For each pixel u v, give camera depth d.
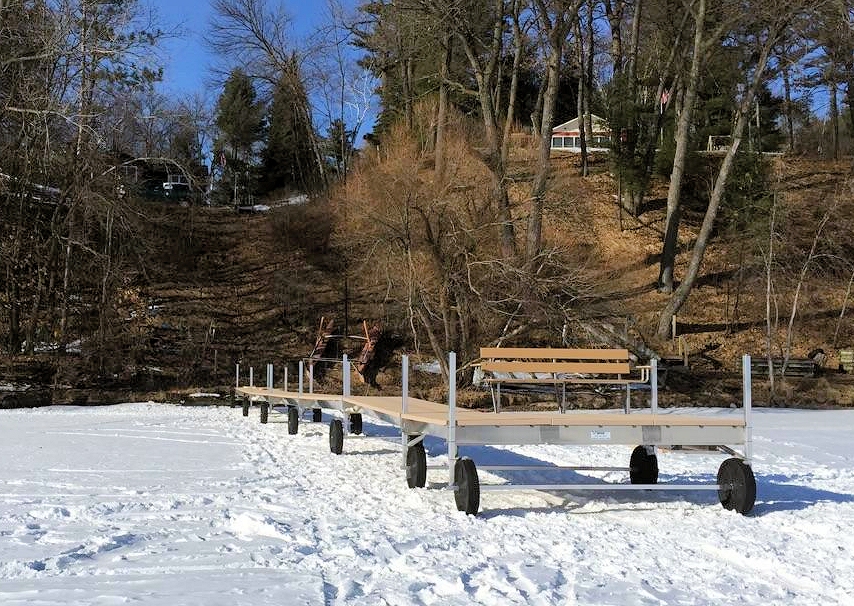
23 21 24.92
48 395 21.70
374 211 23.89
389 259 23.56
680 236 35.16
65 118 23.78
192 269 34.31
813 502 7.18
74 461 9.52
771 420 18.45
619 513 6.61
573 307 24.23
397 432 13.67
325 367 26.33
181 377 25.05
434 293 23.14
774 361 26.55
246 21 44.16
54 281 27.25
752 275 30.72
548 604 3.97
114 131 27.36
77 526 5.76
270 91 47.38
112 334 26.11
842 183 36.66
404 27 28.44
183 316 29.58
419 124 35.09
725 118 39.53
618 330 25.67
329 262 33.53
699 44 29.11
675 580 4.53
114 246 28.78
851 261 31.66
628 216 36.62
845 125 51.41
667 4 35.38
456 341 23.11
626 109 36.97
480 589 4.19
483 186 24.00
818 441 13.77
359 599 3.99
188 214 38.81
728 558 5.09
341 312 29.89
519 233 26.33
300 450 10.93
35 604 3.84
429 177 25.81
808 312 30.02
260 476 8.37
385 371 25.81
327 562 4.74
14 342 25.88
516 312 22.20
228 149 60.16
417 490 7.52
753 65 32.00
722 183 27.95
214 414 17.94
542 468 7.23
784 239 29.30
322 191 39.91
